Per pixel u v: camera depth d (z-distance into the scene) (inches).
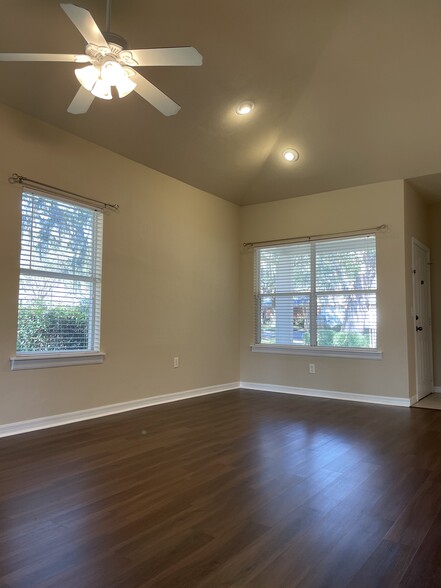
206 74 150.9
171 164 194.7
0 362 136.8
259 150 198.7
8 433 138.3
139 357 184.2
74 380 158.4
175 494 94.2
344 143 189.2
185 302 209.3
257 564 67.2
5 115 140.5
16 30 122.0
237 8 128.9
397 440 138.5
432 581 63.1
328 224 219.9
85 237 165.9
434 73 150.9
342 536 76.2
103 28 127.0
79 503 89.0
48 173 151.8
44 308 151.3
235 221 246.1
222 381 231.9
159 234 196.1
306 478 104.5
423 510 87.3
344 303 214.7
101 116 157.9
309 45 144.1
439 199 234.7
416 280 216.5
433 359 240.5
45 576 63.6
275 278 237.8
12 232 141.2
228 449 127.5
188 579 63.1
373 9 131.3
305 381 223.5
